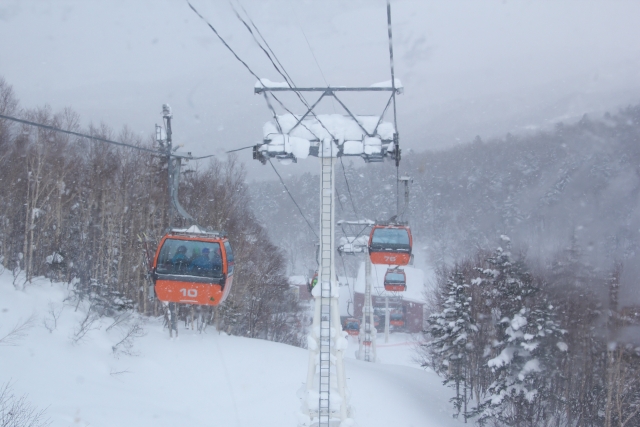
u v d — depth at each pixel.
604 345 26.89
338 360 12.09
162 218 36.31
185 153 13.65
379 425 23.05
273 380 26.53
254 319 45.56
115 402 20.55
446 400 30.42
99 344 25.66
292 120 12.05
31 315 25.00
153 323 34.88
